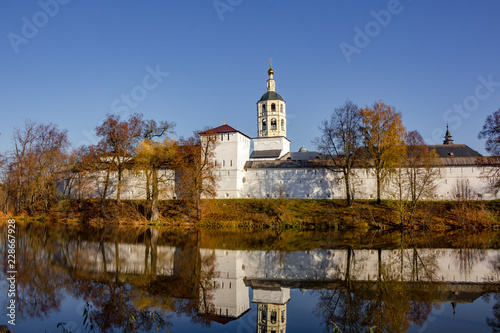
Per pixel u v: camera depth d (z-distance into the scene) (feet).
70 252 100.48
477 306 55.31
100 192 204.74
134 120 179.01
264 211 177.88
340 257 94.22
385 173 175.73
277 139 258.16
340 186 202.28
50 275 74.28
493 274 74.84
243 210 180.34
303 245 114.93
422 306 55.88
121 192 217.15
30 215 197.26
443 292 62.85
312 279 72.59
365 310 54.29
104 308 55.47
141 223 171.22
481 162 176.96
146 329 47.65
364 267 82.48
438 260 89.61
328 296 61.31
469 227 153.58
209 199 194.59
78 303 57.62
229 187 209.56
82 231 150.10
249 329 47.50
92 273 76.64
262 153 254.88
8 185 198.39
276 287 67.36
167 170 208.33
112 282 69.82
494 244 116.37
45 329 47.03
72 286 66.74
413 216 158.30
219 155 212.43
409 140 170.50
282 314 53.01
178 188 193.47
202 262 88.07
